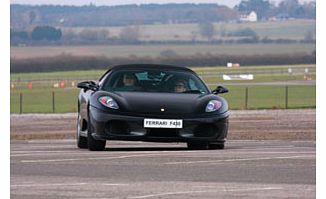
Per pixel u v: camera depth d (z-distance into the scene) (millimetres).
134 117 27672
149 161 23906
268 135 42656
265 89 127812
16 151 28234
